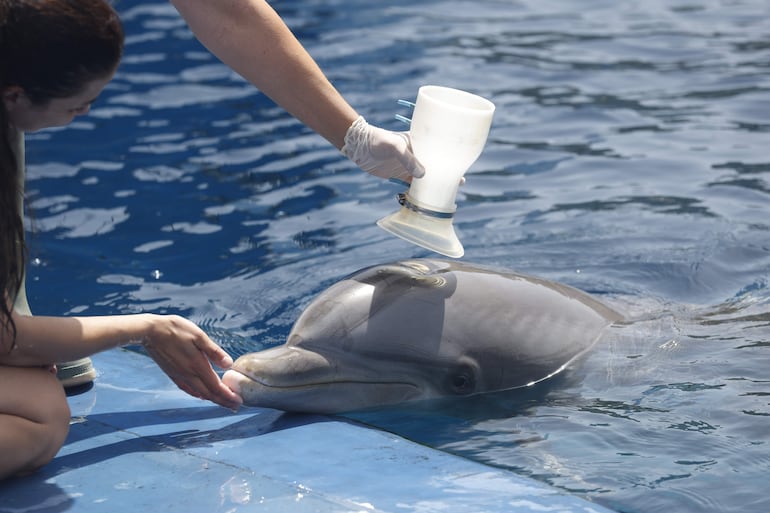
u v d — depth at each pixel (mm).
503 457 4375
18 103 3889
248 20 4715
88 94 3922
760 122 9414
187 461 4242
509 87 10523
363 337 4766
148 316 4363
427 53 11578
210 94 10406
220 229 7363
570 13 13312
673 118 9594
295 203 7863
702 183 8078
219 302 6199
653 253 6863
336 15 13109
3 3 3705
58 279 6520
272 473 4133
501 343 4938
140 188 8102
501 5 13680
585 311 5340
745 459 4320
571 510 3848
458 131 4461
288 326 5863
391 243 7121
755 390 4910
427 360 4816
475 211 7695
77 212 7617
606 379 5016
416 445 4383
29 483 4078
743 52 11555
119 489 4023
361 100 10008
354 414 4766
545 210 7680
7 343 4008
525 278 5305
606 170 8430
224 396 4523
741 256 6789
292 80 4766
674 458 4340
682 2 13758
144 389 5000
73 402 4840
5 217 3883
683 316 5711
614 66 11180
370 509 3852
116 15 3904
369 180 8320
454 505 3885
